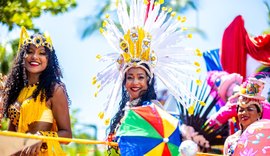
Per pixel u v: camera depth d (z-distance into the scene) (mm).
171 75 9859
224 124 12078
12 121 9555
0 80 9844
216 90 12531
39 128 9281
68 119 9469
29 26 15922
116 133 9266
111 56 9859
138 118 9086
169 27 9914
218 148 12211
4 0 15883
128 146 8922
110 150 9820
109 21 9930
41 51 9484
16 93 9617
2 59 15883
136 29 9844
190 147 8352
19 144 8703
